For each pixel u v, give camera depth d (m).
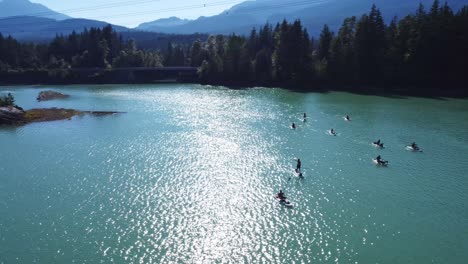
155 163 69.44
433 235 45.34
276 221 48.34
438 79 162.88
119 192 56.69
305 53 191.38
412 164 69.81
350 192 57.19
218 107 129.00
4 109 104.44
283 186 59.25
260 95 158.75
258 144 81.81
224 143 82.62
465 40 158.62
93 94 169.00
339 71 178.25
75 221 47.94
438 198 55.38
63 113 114.88
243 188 58.41
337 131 93.31
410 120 106.12
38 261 39.66
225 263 39.62
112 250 41.69
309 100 142.75
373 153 76.06
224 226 47.00
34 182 60.50
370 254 41.25
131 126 99.56
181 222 47.91
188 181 61.00
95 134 90.94
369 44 175.12
